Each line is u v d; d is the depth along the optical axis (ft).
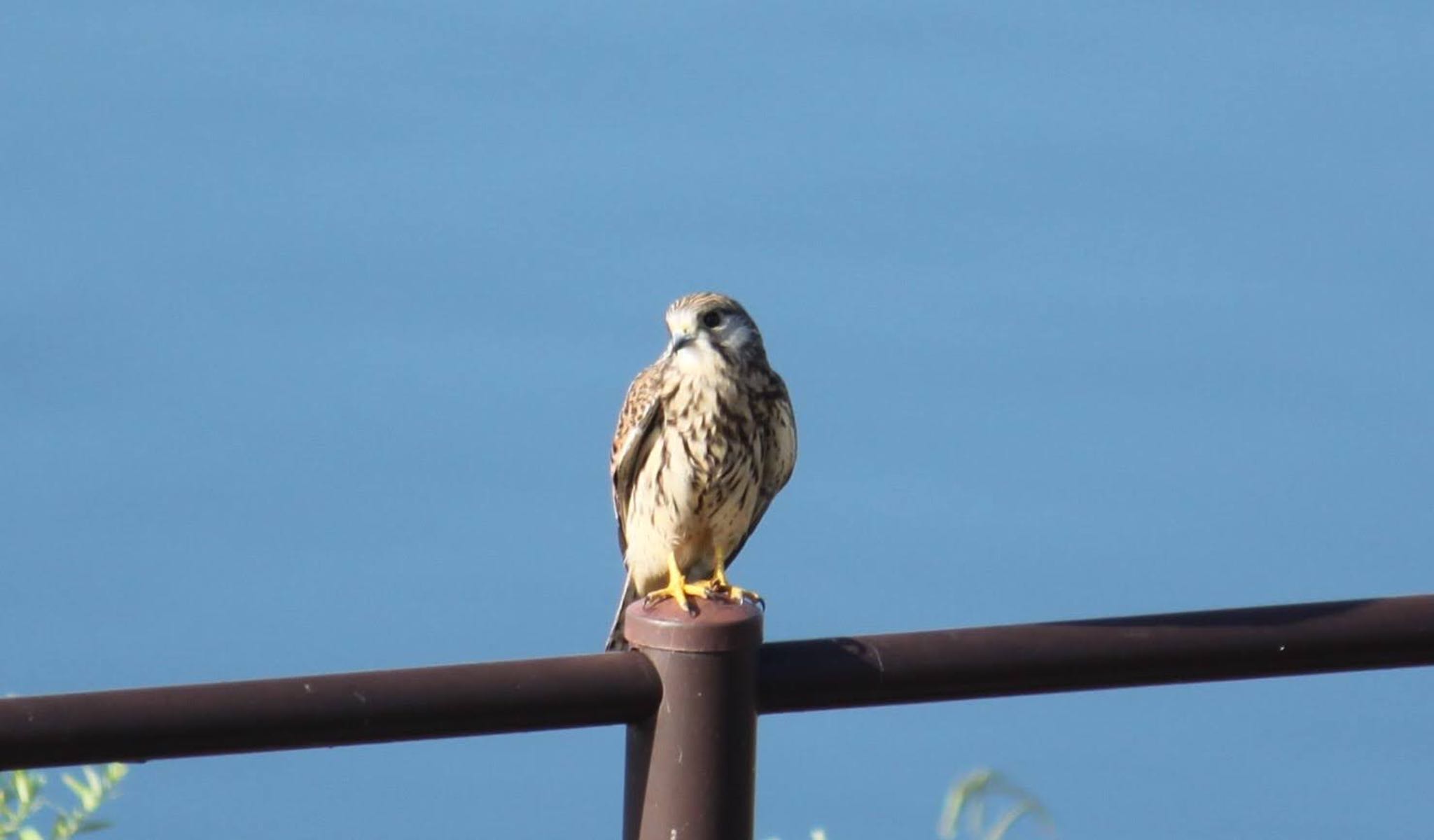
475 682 25.44
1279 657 27.99
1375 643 28.19
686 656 25.99
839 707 27.22
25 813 38.60
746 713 26.48
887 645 27.04
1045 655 27.35
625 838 27.07
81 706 24.14
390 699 25.12
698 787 26.25
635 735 26.58
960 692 27.32
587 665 26.00
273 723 24.75
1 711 23.90
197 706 24.47
